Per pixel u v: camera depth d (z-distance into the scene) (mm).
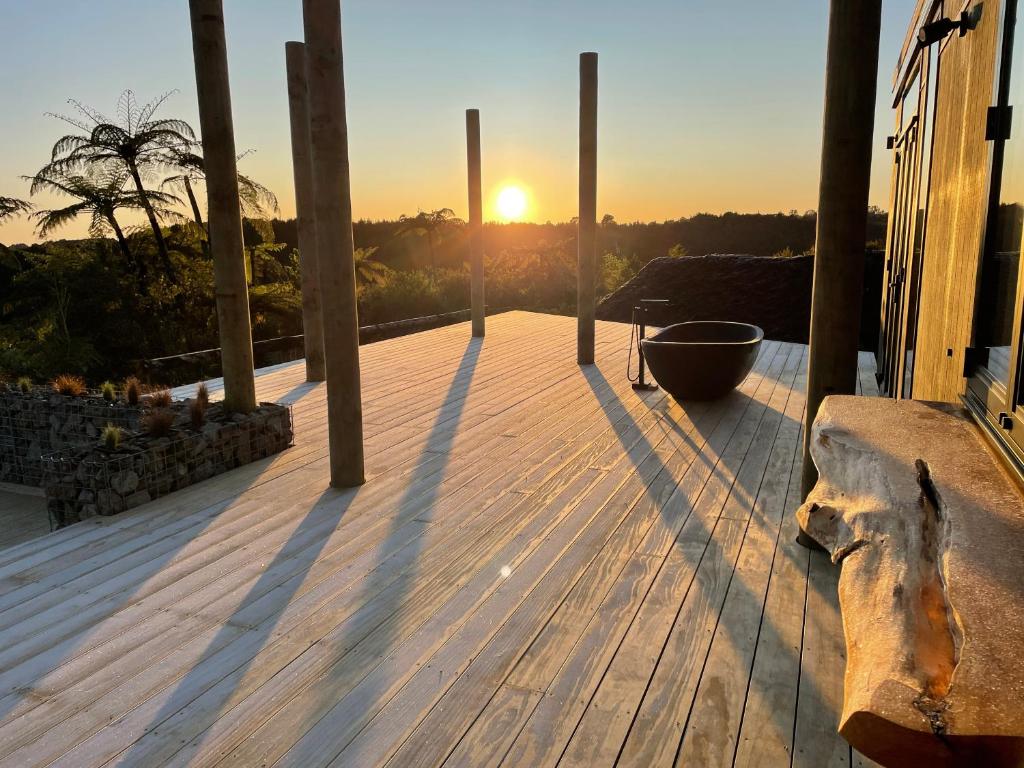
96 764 1746
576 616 2420
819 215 2746
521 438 4656
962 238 2520
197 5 3836
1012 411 1646
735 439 4582
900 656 963
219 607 2521
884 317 6105
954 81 2881
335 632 2346
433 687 2033
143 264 16016
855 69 2561
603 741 1794
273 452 4391
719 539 3039
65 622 2426
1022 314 1623
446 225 27719
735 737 1799
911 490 1428
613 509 3400
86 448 3676
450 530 3182
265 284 17891
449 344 8664
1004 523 1250
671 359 5402
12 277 15508
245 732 1854
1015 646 914
